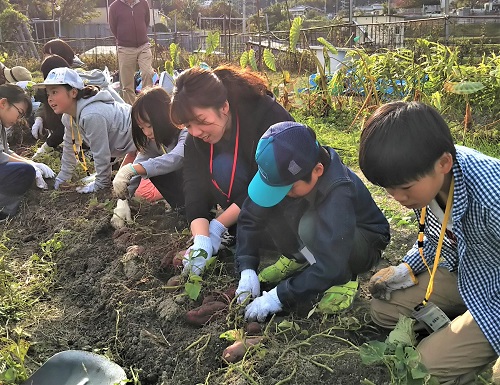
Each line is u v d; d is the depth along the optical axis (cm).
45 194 434
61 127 507
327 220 225
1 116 423
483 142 542
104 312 275
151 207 376
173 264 289
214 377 217
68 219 376
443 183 194
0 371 228
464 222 195
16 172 405
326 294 232
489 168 187
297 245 258
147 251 307
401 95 720
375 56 761
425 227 228
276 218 253
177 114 254
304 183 220
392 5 4541
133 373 226
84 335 264
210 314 248
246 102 275
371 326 241
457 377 202
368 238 253
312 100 761
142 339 245
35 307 288
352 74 753
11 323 273
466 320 203
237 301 246
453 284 233
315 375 204
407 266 238
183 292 265
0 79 657
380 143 177
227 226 298
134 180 402
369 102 712
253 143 282
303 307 243
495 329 194
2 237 366
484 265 201
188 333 244
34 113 623
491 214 184
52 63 491
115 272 297
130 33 809
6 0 2456
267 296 238
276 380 204
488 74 645
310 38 1269
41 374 228
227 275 280
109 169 424
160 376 228
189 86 250
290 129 217
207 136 262
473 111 648
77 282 304
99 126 406
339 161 237
